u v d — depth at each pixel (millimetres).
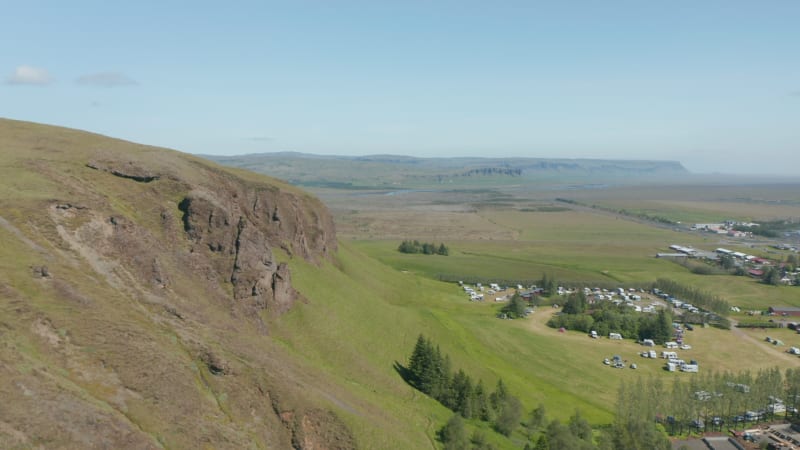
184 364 81250
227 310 113688
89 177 121812
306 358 119125
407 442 95750
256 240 132875
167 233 121188
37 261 82062
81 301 78812
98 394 66688
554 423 114000
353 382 118750
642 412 132000
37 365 64062
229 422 78062
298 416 85938
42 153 126562
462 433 105375
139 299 91938
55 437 56594
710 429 137875
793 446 125875
